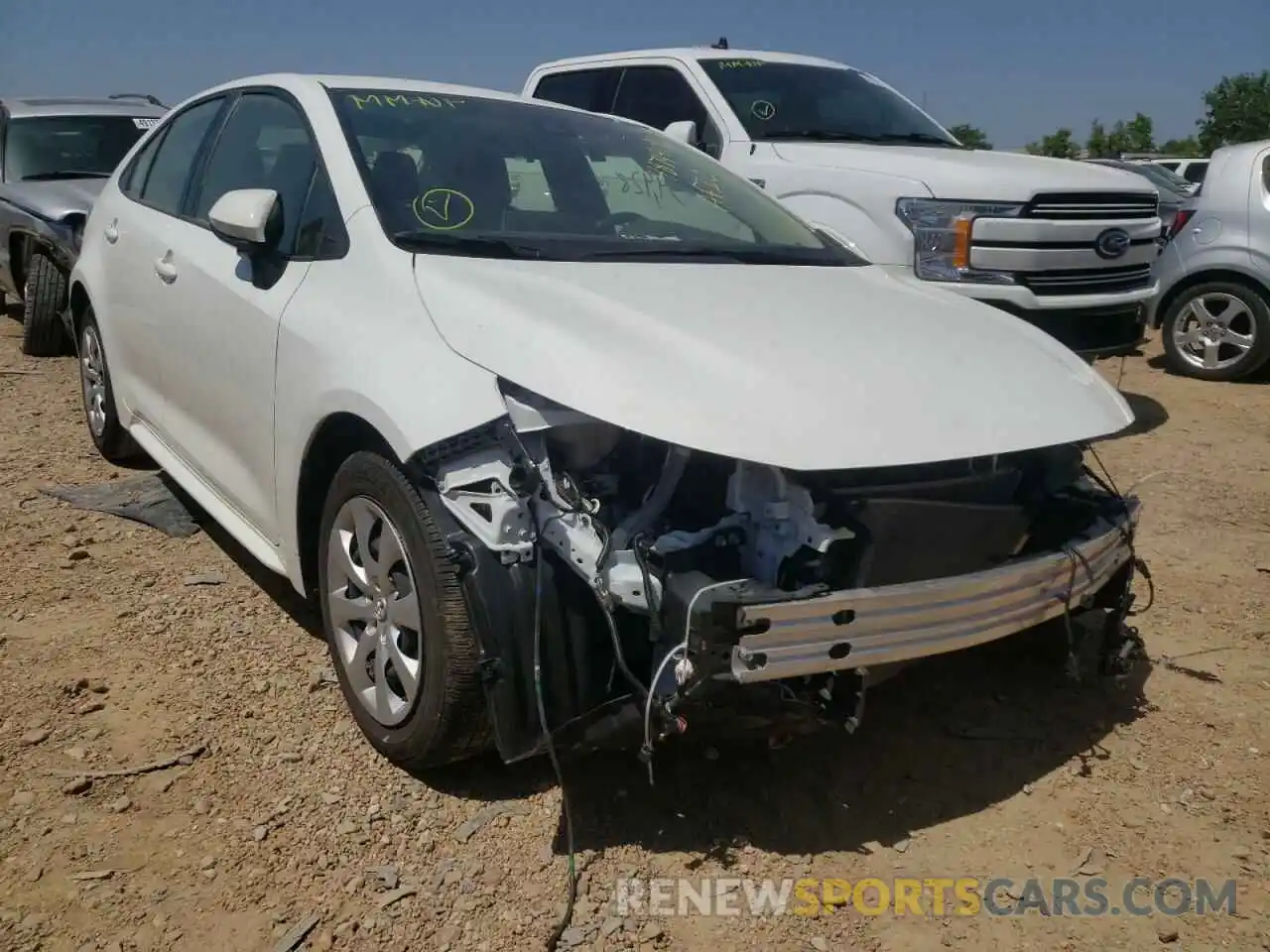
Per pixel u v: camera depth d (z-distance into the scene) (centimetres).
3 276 833
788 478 253
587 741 260
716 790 302
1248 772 321
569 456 268
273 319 329
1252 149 844
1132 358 962
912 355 289
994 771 319
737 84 705
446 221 329
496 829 280
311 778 295
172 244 409
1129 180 649
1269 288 826
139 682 337
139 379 455
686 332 276
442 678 269
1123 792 310
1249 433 700
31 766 293
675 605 243
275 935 242
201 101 455
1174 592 445
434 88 400
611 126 425
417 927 247
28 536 441
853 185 612
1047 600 285
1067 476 307
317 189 344
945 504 268
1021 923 260
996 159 657
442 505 264
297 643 365
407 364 277
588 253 332
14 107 887
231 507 386
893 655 255
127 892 251
